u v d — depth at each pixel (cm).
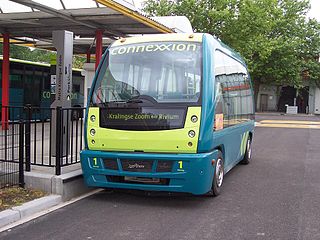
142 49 694
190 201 678
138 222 565
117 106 649
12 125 742
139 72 672
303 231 536
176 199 690
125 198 690
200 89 636
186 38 693
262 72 4291
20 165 677
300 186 803
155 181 632
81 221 566
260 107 4931
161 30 1405
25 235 509
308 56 4675
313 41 4588
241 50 2353
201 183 619
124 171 635
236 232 529
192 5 2314
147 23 1275
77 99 2272
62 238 499
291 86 4788
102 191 736
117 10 1101
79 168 746
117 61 694
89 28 1416
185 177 612
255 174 927
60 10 1157
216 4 2306
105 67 698
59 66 830
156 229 536
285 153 1290
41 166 749
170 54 674
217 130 674
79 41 1794
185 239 500
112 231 527
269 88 4925
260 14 2333
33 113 855
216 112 669
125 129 639
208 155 625
